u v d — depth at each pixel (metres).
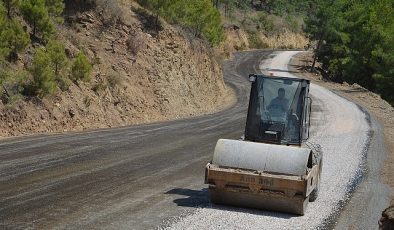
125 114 28.20
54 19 28.58
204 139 22.00
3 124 19.56
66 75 24.91
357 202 12.44
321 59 87.88
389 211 9.30
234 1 123.00
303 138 11.98
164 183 12.71
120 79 29.73
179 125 27.58
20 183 11.38
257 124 11.85
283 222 10.04
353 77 77.75
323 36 83.69
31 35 24.73
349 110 40.19
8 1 23.80
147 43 35.59
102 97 26.95
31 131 20.56
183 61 39.66
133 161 15.38
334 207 11.73
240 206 10.96
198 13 48.69
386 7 78.56
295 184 10.30
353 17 80.88
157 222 9.20
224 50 85.25
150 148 18.27
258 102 11.96
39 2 24.88
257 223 9.77
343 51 81.44
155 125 26.91
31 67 22.16
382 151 21.47
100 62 29.83
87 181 12.16
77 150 16.48
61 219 8.91
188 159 16.56
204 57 46.19
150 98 32.31
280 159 10.69
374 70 74.69
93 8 33.22
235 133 25.09
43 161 14.16
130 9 37.41
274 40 118.12
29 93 21.77
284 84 11.93
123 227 8.73
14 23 22.77
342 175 15.66
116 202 10.43
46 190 10.95
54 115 22.31
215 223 9.47
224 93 51.38
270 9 134.88
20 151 15.49
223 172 10.67
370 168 17.36
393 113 41.12
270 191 10.48
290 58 93.31
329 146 21.80
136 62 33.19
